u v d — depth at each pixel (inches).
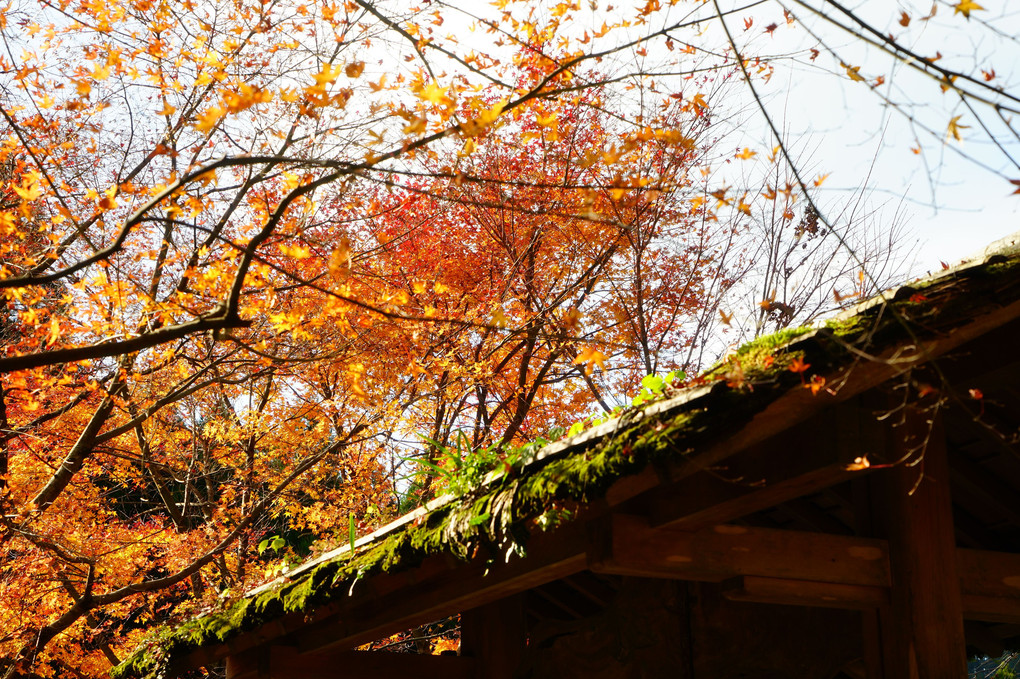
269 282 269.6
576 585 213.3
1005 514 161.8
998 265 105.0
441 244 415.8
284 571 225.3
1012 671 315.9
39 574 340.5
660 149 347.9
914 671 124.3
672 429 108.6
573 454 129.3
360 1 161.3
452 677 220.4
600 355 156.3
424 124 123.9
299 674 226.7
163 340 129.4
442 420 467.5
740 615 181.9
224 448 508.4
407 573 175.5
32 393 321.7
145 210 135.5
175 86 295.7
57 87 295.4
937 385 128.6
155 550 429.1
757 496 121.6
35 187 188.1
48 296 288.0
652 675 183.9
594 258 430.6
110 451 382.6
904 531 129.3
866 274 106.5
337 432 451.5
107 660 455.2
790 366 103.3
